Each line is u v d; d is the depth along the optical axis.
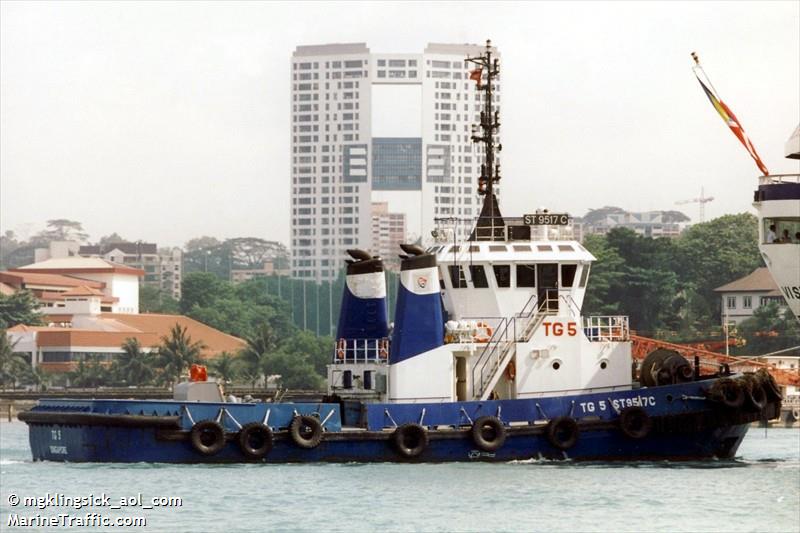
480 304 158.25
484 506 128.00
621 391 152.50
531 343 155.38
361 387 158.75
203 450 148.00
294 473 144.50
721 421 152.50
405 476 142.62
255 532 117.38
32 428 160.38
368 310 162.12
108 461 151.00
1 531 119.50
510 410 151.00
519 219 161.12
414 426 148.75
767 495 134.62
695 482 141.50
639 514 125.06
